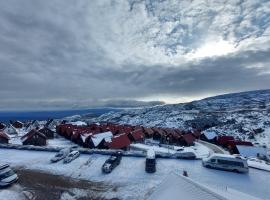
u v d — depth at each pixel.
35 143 60.72
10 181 28.22
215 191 12.19
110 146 51.53
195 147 65.88
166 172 33.50
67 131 77.56
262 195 26.61
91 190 27.23
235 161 34.28
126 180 30.28
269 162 46.06
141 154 41.38
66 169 34.66
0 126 98.69
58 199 24.92
